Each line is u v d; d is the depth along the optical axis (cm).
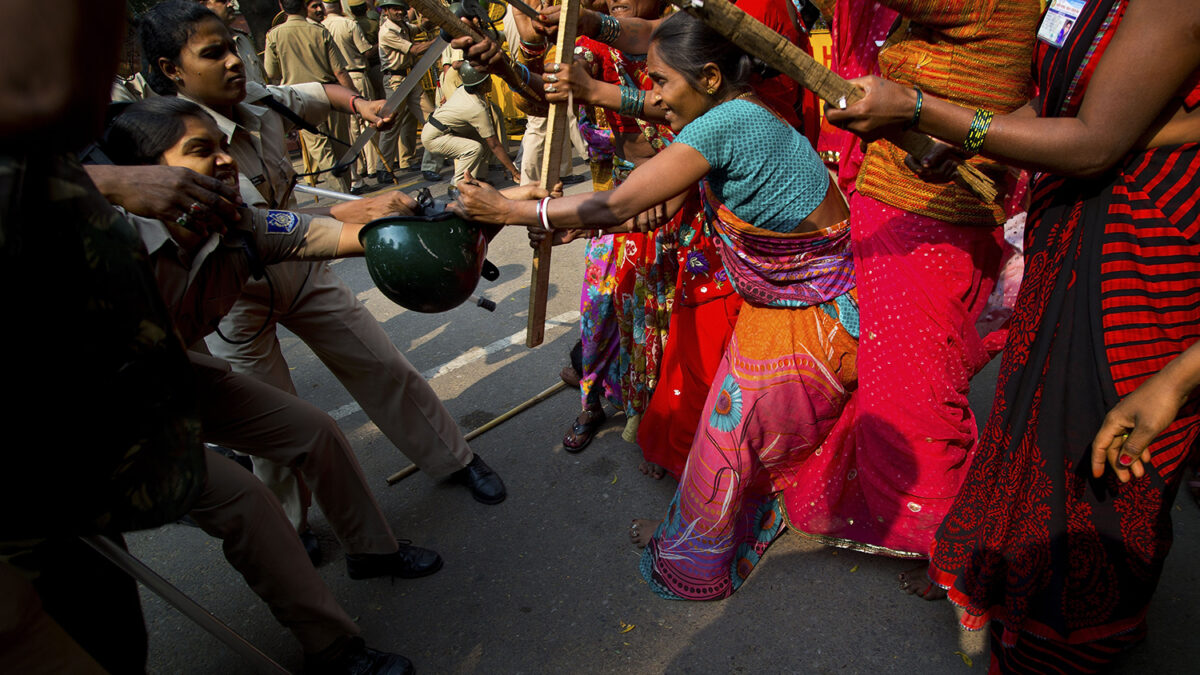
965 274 194
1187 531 225
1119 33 127
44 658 93
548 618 223
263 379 240
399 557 243
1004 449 166
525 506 272
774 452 213
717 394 212
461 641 218
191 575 257
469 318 433
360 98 269
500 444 309
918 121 144
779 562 233
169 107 165
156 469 98
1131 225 138
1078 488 152
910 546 213
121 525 96
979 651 196
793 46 137
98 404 88
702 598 220
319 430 207
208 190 150
